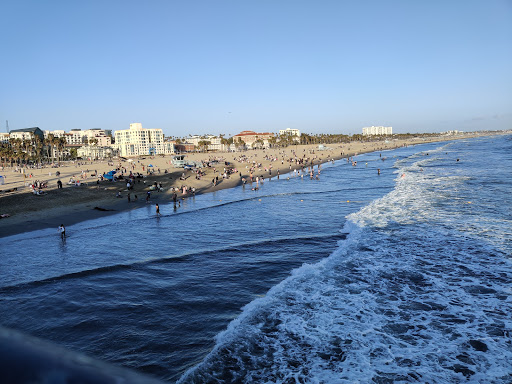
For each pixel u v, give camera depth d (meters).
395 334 12.41
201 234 27.12
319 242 23.48
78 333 13.04
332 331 12.72
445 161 81.62
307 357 11.34
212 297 15.85
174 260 20.88
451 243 21.19
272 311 14.22
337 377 10.39
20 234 28.38
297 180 64.88
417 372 10.45
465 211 28.94
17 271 19.42
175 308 14.88
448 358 11.02
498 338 11.89
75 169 96.56
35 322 13.83
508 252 19.28
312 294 15.57
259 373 10.68
